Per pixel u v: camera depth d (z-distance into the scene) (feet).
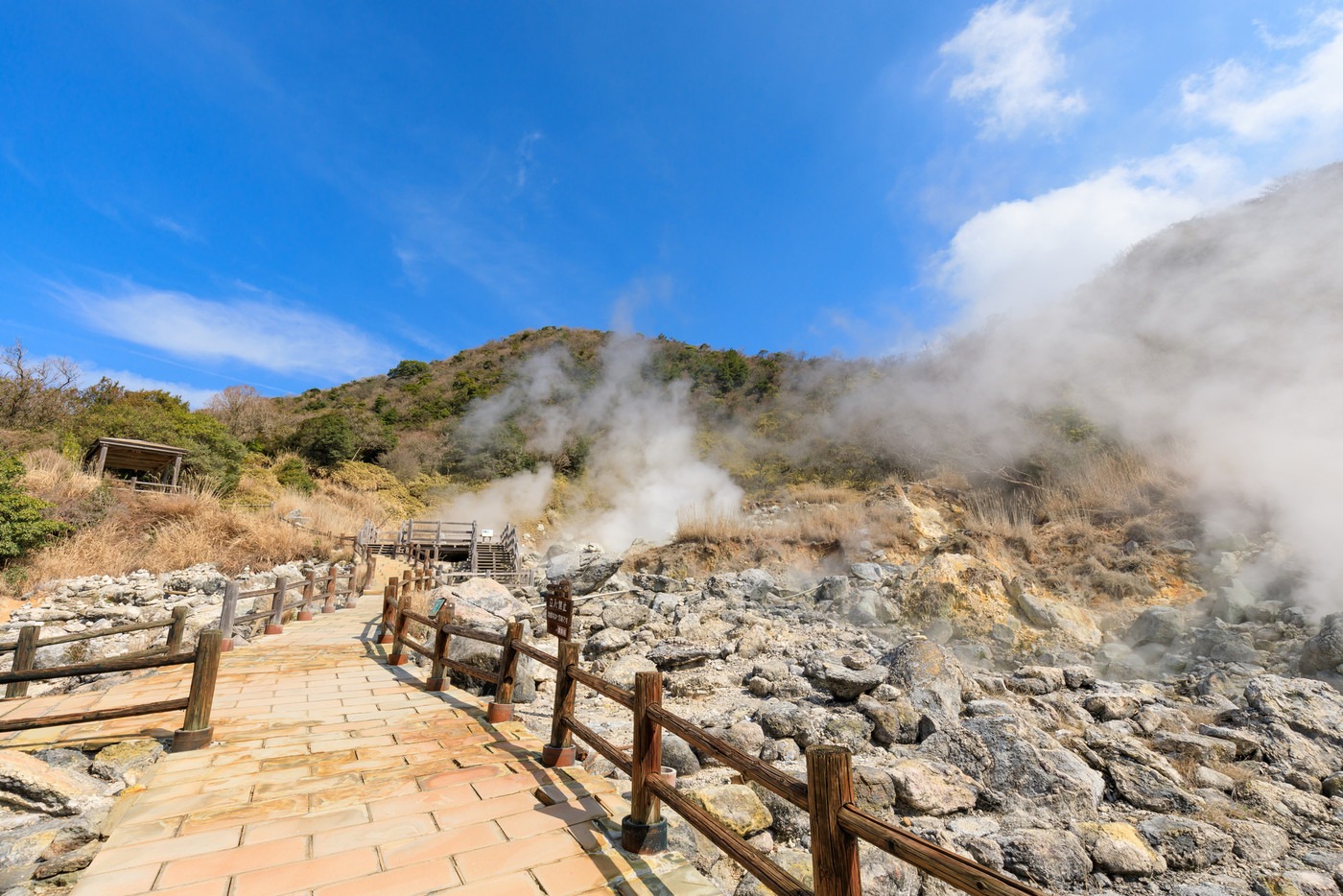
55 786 9.68
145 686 18.38
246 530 45.27
